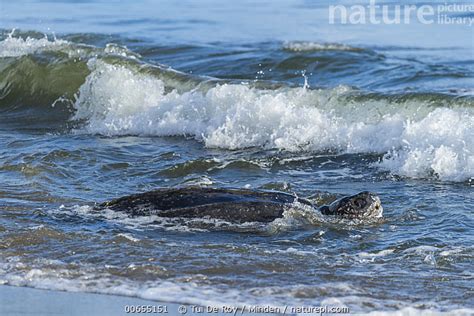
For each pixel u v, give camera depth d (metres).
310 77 71.38
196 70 74.75
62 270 29.38
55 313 25.84
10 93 67.69
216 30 100.44
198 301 26.61
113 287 27.83
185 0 138.12
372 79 68.94
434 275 29.19
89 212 36.12
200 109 55.97
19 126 60.06
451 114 48.31
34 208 36.91
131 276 28.80
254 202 35.44
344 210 35.62
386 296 27.05
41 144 51.16
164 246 31.86
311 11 117.88
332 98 53.56
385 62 74.94
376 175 44.53
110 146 50.94
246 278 28.64
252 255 31.03
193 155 48.75
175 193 36.28
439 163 44.28
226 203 35.25
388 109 51.41
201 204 35.38
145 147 51.06
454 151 45.34
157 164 46.47
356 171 45.41
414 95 51.38
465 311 25.64
